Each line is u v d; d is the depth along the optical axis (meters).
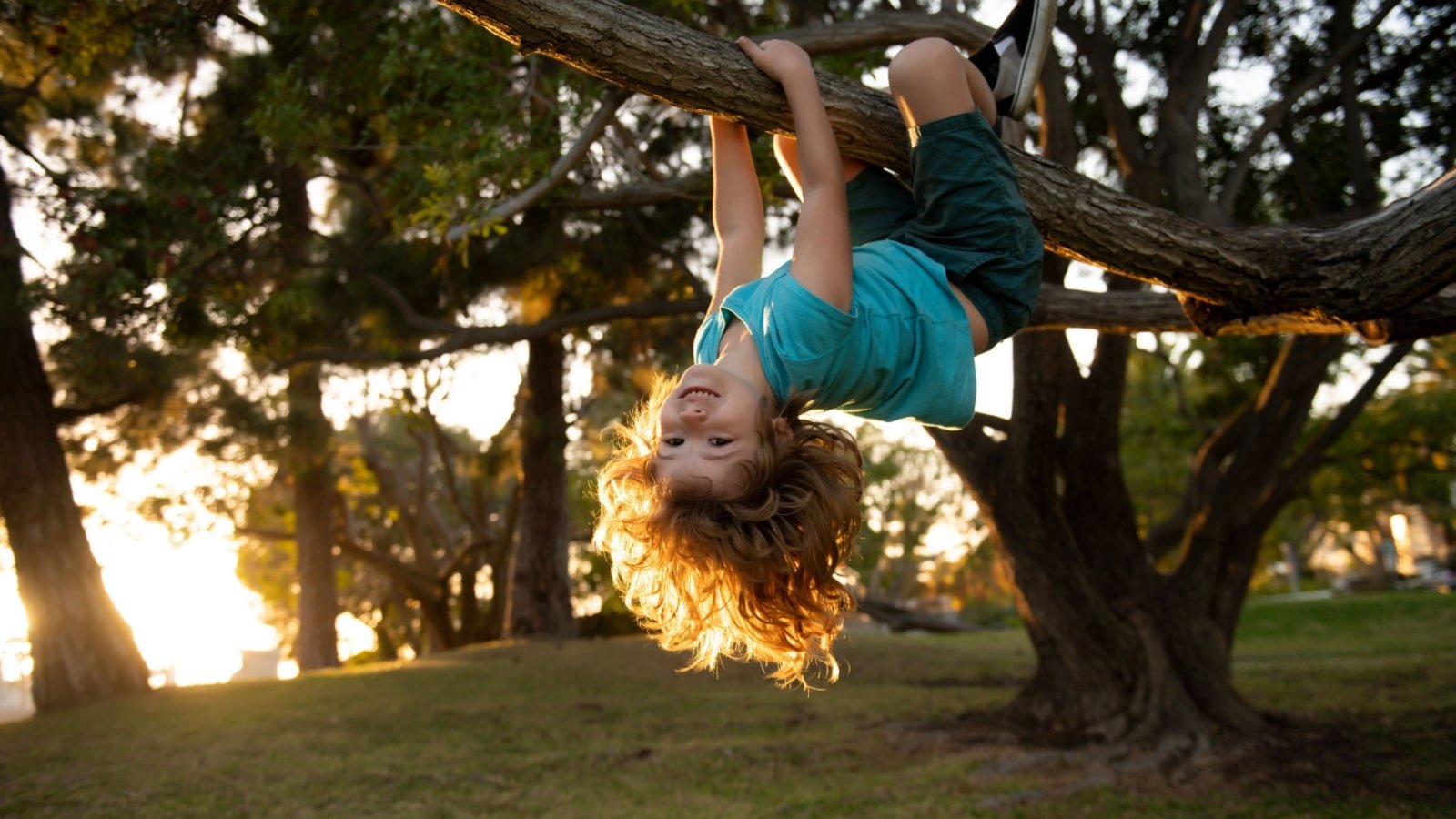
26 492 12.28
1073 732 9.07
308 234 11.11
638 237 12.22
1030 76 2.84
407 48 7.46
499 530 28.28
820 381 2.34
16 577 12.30
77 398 13.59
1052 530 9.38
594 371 18.39
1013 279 2.61
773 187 7.65
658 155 11.06
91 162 11.20
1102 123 11.05
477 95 7.08
